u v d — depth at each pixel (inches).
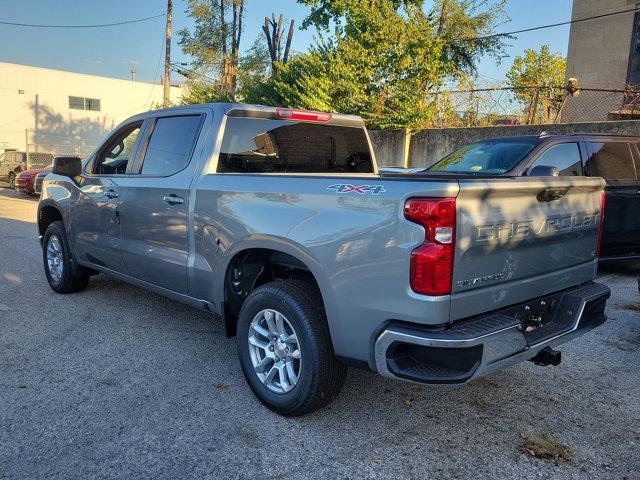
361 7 633.6
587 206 141.2
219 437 125.2
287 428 130.0
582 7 661.9
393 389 152.6
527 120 553.3
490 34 781.3
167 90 1121.4
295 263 138.6
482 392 151.9
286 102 712.4
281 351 134.5
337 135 198.1
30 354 171.5
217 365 166.4
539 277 127.6
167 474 110.5
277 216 132.3
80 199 213.8
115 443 121.2
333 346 123.0
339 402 144.2
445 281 104.7
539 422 135.5
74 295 239.8
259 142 172.9
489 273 113.5
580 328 136.0
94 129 1451.8
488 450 122.3
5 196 735.7
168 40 1110.4
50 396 142.9
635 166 289.7
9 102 1321.4
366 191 114.7
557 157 267.7
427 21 640.4
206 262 155.3
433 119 617.0
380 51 627.5
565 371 167.0
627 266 319.9
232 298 153.2
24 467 111.3
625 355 179.8
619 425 134.3
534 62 1189.1
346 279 116.6
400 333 107.2
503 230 114.6
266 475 111.3
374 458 118.1
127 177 189.3
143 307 223.3
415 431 130.1
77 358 169.2
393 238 108.5
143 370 161.3
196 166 161.9
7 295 238.4
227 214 145.8
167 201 167.2
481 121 589.3
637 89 587.8
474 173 264.5
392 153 618.8
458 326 109.3
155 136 183.9
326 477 111.0
